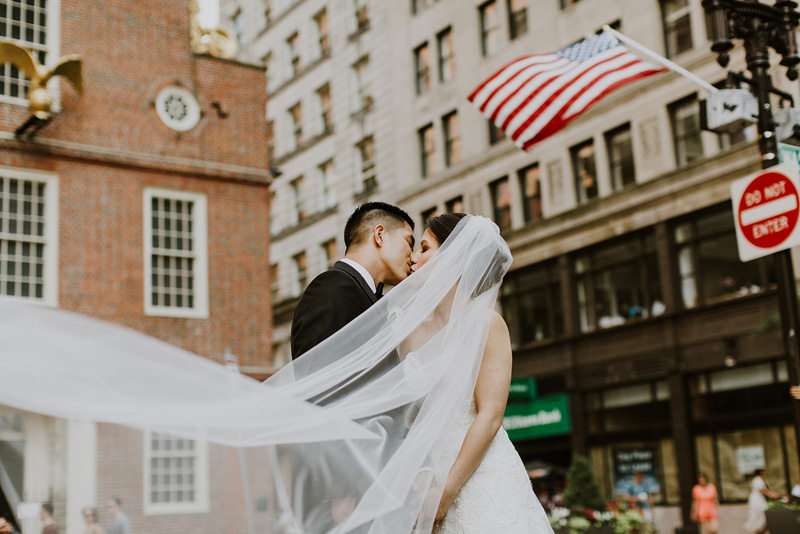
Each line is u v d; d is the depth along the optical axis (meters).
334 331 3.41
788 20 7.52
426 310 3.38
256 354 17.94
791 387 6.63
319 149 36.22
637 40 23.77
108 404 2.45
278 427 2.79
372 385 3.20
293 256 37.47
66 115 16.55
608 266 24.52
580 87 9.65
